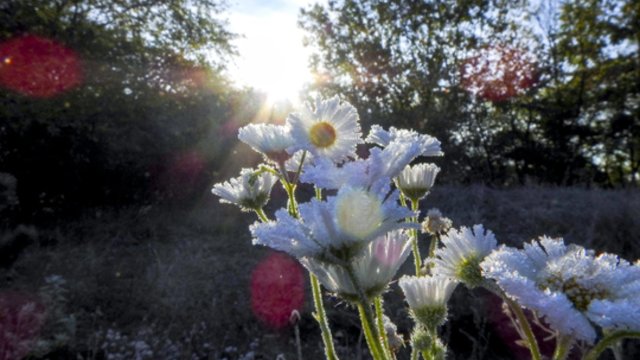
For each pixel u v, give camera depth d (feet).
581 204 31.30
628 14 73.72
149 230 31.50
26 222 32.48
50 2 36.91
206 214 34.50
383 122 66.39
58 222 32.91
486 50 70.23
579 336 2.63
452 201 33.96
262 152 5.71
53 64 35.22
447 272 3.88
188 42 44.83
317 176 3.51
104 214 34.76
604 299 2.91
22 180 34.55
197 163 39.99
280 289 22.08
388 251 3.64
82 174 36.83
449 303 20.13
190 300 21.61
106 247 27.76
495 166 67.41
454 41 71.31
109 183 37.86
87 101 36.27
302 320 20.70
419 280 4.44
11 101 34.19
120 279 23.43
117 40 39.60
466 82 69.77
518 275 2.90
